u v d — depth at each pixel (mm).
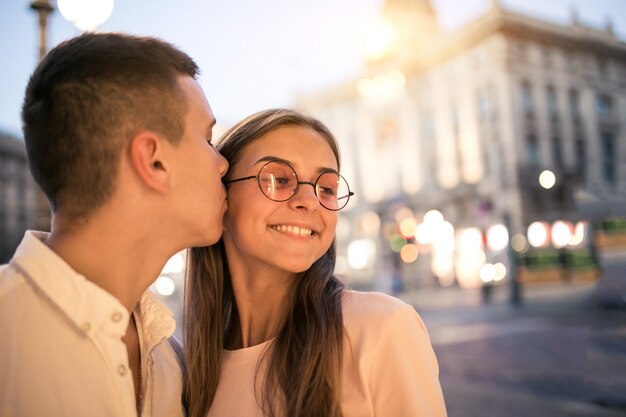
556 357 9461
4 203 45000
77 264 1266
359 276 28469
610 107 33938
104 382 1224
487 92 31953
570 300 18406
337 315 1476
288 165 1578
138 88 1246
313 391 1386
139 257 1343
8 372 1125
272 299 1670
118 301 1244
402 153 36594
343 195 1724
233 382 1592
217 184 1438
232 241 1729
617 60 34219
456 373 8633
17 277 1211
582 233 22625
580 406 6285
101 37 1257
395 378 1382
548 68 32312
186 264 1896
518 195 30047
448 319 16547
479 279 29000
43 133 1224
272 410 1468
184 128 1334
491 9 30969
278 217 1553
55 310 1214
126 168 1259
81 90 1204
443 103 34438
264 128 1621
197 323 1712
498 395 7051
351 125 39969
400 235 26844
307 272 1612
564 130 32281
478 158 32281
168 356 1671
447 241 26859
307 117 1693
